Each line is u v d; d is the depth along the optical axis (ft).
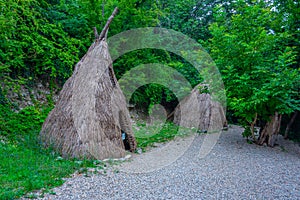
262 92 17.08
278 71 17.99
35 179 9.45
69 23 24.49
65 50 22.43
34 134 15.44
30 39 19.62
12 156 11.78
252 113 19.56
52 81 22.27
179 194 9.65
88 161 12.26
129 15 26.71
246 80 18.42
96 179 10.37
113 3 25.45
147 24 28.35
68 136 13.00
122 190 9.60
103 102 14.06
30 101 19.57
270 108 19.33
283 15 21.62
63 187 9.25
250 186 10.98
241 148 19.10
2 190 8.25
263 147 19.95
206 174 12.39
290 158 16.93
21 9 19.29
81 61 15.03
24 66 19.47
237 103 18.47
